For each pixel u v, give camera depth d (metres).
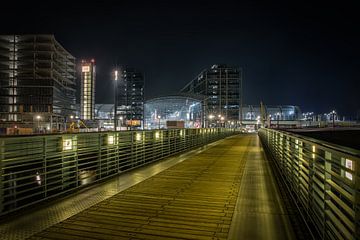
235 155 16.97
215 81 124.75
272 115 154.38
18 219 5.59
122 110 130.75
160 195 7.44
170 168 11.91
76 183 8.01
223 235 4.92
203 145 25.72
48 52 79.88
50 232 5.00
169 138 16.81
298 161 6.40
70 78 99.31
